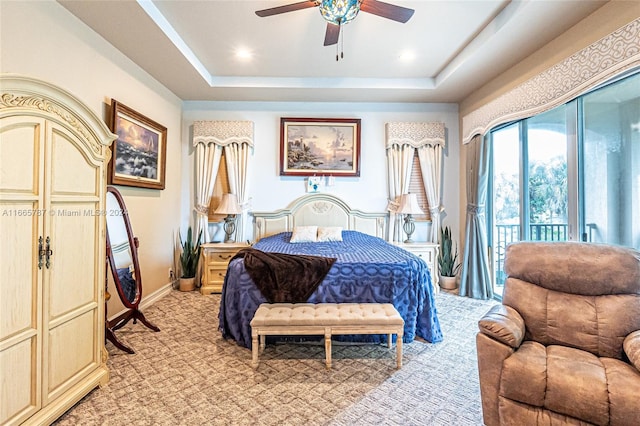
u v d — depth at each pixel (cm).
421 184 457
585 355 155
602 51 223
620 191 228
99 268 199
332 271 256
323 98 442
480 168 379
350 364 225
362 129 460
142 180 338
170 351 246
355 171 454
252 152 455
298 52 332
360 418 167
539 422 135
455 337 272
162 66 338
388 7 202
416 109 461
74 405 177
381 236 455
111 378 206
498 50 297
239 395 188
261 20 273
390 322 216
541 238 309
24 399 149
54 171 165
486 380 155
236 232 443
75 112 177
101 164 201
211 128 440
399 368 219
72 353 177
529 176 324
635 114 216
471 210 394
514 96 317
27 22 206
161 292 390
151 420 166
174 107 424
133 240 294
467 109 430
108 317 287
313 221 450
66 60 238
